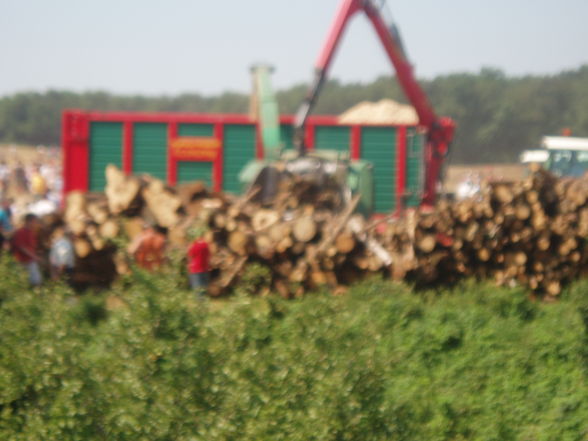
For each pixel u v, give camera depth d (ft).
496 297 134.82
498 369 102.94
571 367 104.17
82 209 155.84
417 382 97.45
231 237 148.25
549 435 84.84
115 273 154.10
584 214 159.02
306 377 65.36
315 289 148.46
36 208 229.25
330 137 216.74
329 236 148.97
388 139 217.77
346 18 209.97
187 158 215.31
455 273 155.43
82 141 214.07
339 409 63.93
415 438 72.33
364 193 186.60
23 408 71.77
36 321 80.02
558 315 128.06
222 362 66.74
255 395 64.08
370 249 149.79
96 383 68.95
